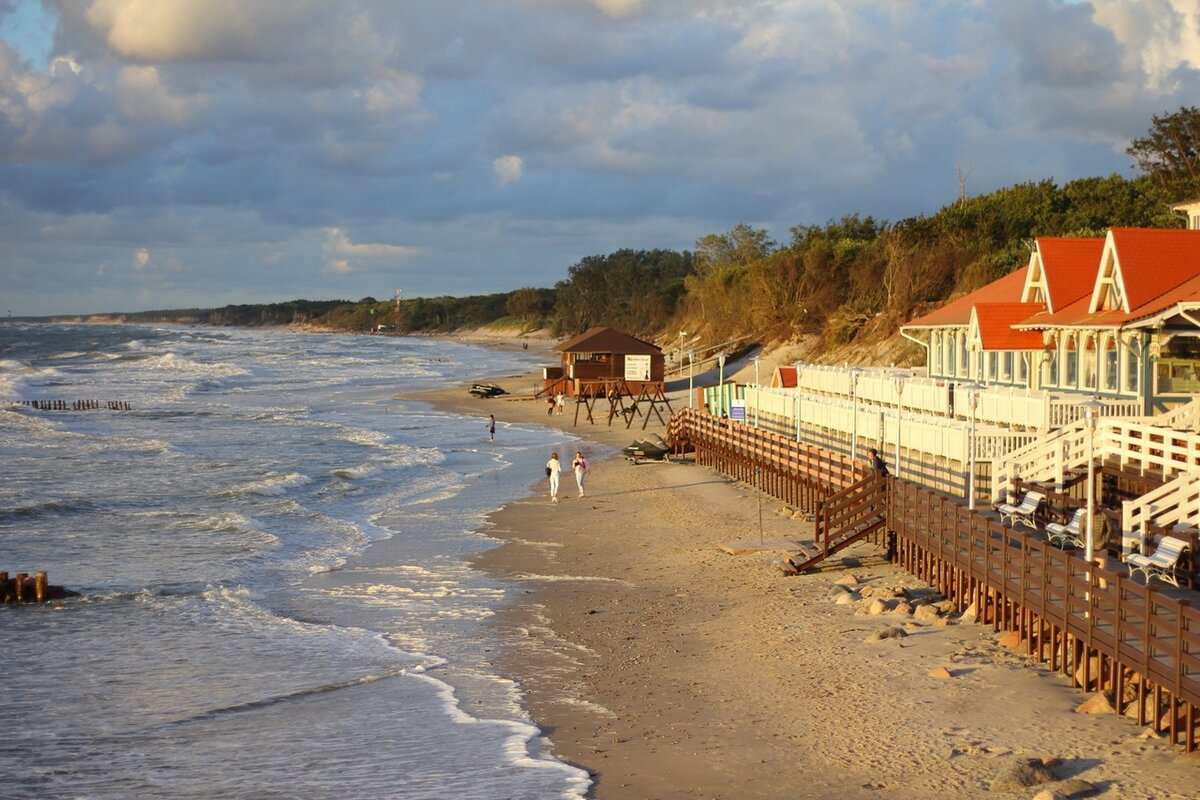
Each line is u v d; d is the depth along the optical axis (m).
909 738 16.20
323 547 34.66
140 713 19.42
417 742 17.52
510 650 22.83
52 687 21.00
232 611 26.78
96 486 47.94
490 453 59.50
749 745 16.53
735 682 19.70
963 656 19.78
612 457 57.00
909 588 25.67
